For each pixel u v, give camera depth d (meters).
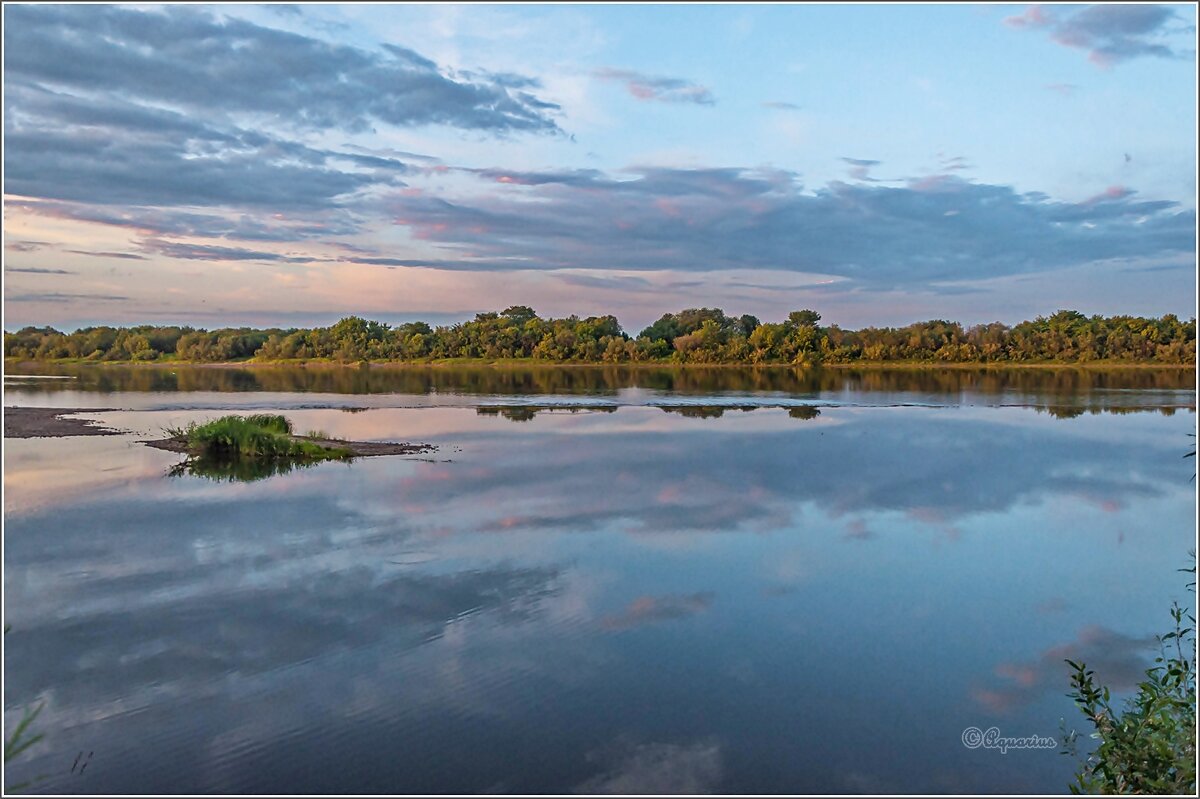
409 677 9.09
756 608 11.18
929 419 34.47
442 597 11.51
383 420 34.19
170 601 11.30
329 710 8.39
